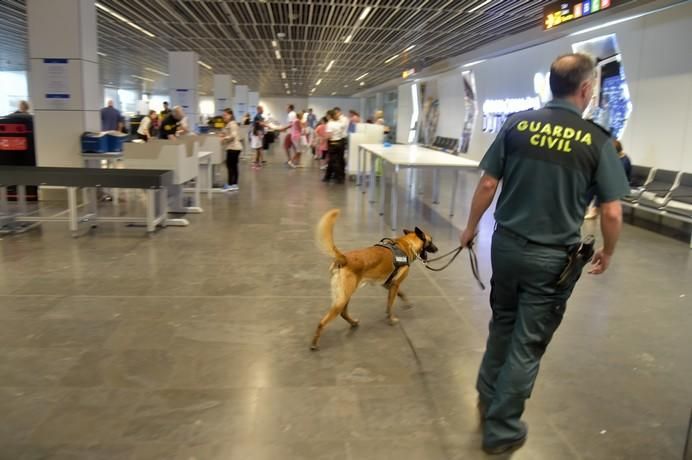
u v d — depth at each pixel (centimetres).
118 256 509
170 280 438
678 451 228
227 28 1339
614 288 452
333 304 315
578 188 204
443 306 396
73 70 770
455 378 285
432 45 1526
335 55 1898
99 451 216
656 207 692
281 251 542
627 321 377
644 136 822
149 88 3903
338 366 295
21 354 300
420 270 491
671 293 442
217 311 372
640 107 830
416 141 2427
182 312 368
